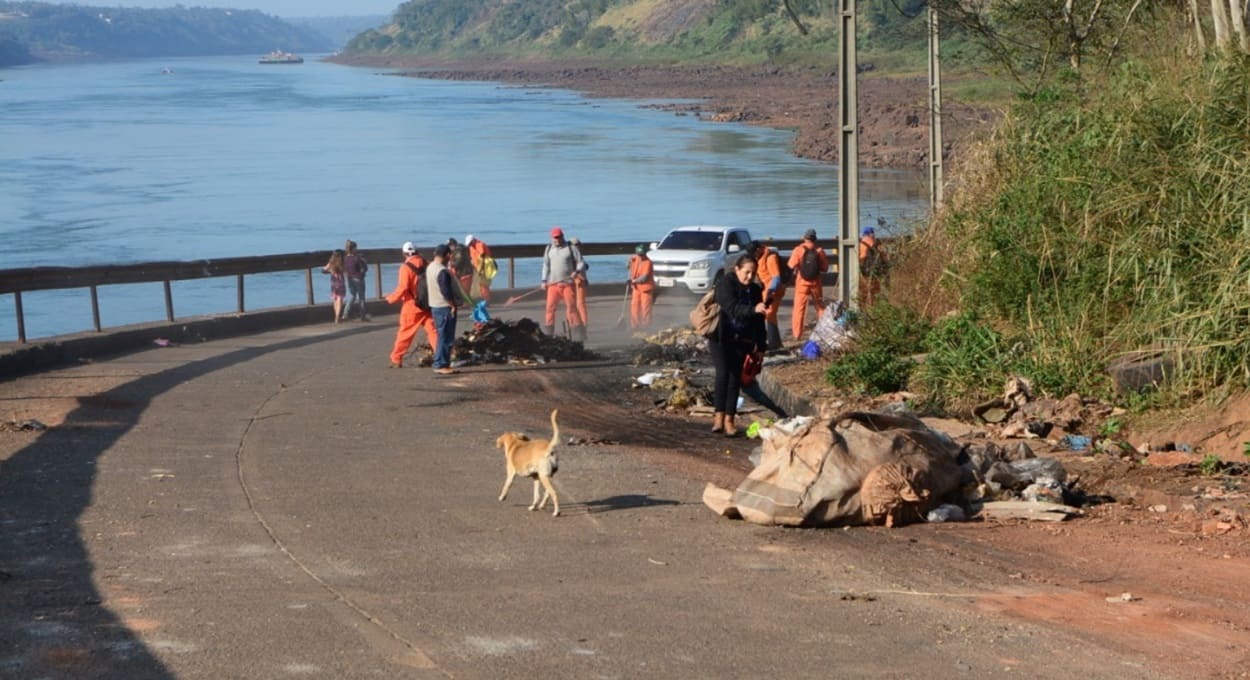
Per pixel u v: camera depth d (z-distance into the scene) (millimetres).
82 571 9141
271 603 8289
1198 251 15266
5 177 84562
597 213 64688
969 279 19688
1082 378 15969
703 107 157000
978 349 16984
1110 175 17672
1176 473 12562
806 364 21625
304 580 8922
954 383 16859
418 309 23609
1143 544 9969
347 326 32750
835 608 8180
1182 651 7281
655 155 97375
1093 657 7176
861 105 120875
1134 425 14359
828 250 42594
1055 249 18188
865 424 11391
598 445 15227
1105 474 12523
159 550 9828
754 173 83062
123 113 162000
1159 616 7984
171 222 62375
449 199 71688
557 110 158625
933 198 28281
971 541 10117
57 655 7137
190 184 80188
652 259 36500
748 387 16828
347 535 10383
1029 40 27641
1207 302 14875
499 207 67812
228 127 134375
